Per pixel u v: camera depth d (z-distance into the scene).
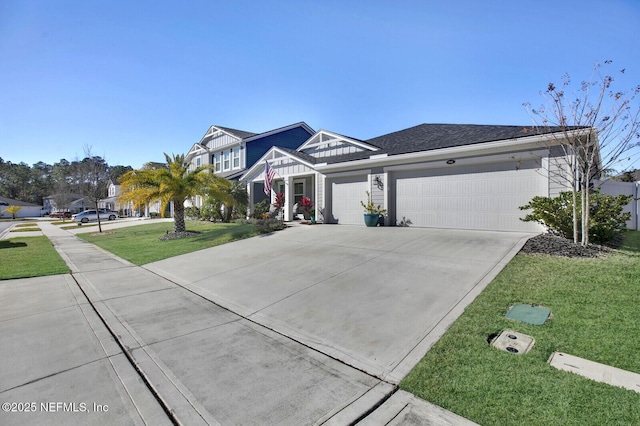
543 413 2.25
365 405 2.51
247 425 2.31
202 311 4.94
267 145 24.16
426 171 10.98
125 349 3.62
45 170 80.94
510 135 9.22
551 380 2.61
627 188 11.31
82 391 2.78
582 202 6.52
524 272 5.27
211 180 14.15
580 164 6.88
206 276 7.03
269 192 16.12
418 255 6.96
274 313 4.68
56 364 3.28
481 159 9.60
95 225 25.78
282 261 7.64
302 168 15.69
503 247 6.93
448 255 6.73
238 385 2.85
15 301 5.49
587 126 6.73
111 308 5.11
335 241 9.40
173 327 4.29
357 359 3.25
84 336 4.00
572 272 5.06
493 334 3.47
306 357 3.36
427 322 3.93
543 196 8.47
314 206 16.39
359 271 6.25
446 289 4.92
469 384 2.65
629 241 7.61
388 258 6.96
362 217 13.13
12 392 2.77
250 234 11.90
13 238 16.91
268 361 3.29
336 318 4.30
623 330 3.32
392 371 2.98
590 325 3.47
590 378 2.61
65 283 6.75
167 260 9.05
